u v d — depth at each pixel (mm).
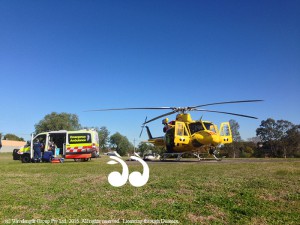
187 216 4609
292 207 5125
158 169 12422
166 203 5480
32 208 5199
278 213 4758
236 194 6238
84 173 11102
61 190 6992
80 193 6590
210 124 21609
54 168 14148
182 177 9203
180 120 21984
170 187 7234
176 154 22672
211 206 5211
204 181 8148
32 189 7188
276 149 54094
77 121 91438
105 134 99750
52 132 25609
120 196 6195
